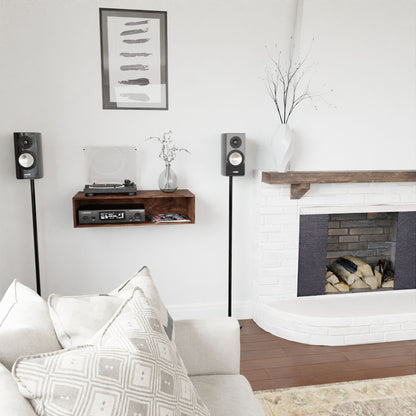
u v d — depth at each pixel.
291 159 3.15
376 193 3.21
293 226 3.13
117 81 2.91
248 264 3.31
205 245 3.22
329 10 3.00
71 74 2.85
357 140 3.24
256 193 3.15
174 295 3.24
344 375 2.53
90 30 2.83
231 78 3.05
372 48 3.13
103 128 2.95
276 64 3.09
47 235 2.99
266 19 3.04
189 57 2.98
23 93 2.81
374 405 2.23
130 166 3.00
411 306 3.10
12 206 2.91
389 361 2.70
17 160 2.60
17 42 2.75
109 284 3.13
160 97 2.99
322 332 2.90
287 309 3.02
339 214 3.38
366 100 3.20
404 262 3.39
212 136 3.10
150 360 1.12
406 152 3.33
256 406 1.46
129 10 2.85
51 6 2.76
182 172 3.10
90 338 1.26
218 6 2.96
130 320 1.23
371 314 2.95
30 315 1.30
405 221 3.32
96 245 3.07
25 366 0.97
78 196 2.79
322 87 3.12
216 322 1.72
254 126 3.14
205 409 1.27
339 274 3.42
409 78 3.23
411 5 3.12
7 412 0.87
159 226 3.14
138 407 1.03
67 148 2.92
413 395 2.32
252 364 2.65
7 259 2.96
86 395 0.97
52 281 3.05
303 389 2.38
